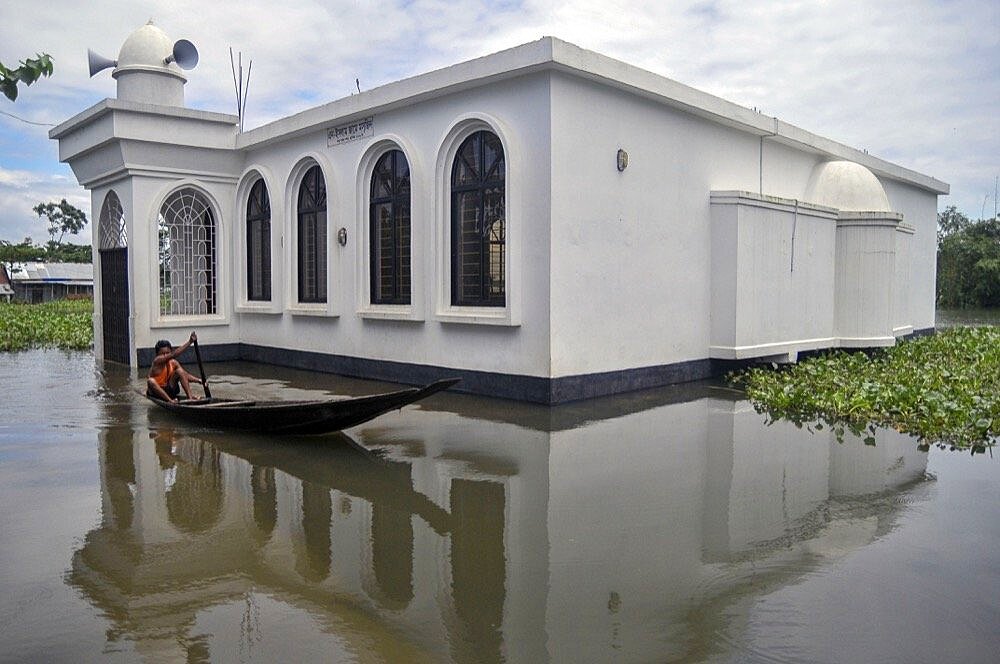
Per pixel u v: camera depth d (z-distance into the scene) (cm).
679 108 1088
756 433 790
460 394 1010
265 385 1120
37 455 704
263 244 1423
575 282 942
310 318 1295
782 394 944
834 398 901
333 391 1055
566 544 477
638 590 408
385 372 1147
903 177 1688
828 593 402
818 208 1280
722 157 1196
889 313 1345
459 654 342
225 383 1142
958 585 412
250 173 1402
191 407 805
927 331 1889
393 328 1128
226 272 1449
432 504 558
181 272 1473
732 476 629
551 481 613
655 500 564
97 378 1211
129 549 472
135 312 1345
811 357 1277
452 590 410
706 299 1162
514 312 936
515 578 425
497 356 978
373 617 380
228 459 688
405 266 1131
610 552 462
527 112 927
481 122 973
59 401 988
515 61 900
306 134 1280
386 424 826
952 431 781
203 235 1459
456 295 1040
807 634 358
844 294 1353
